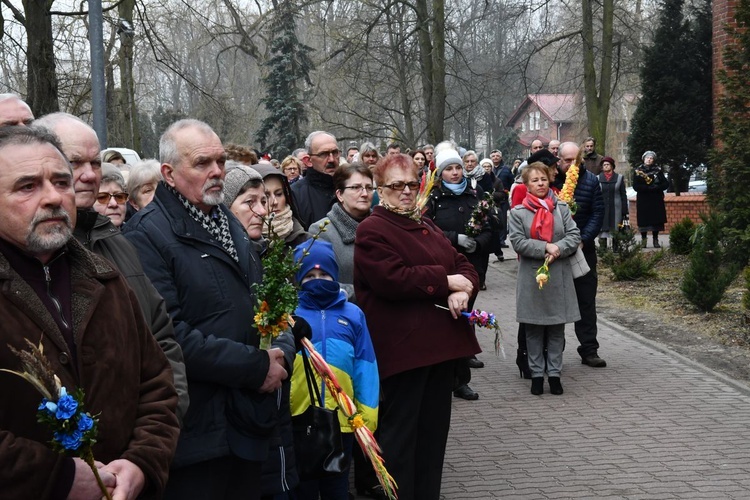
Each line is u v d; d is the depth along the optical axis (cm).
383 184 565
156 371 327
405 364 539
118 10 2300
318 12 3041
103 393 298
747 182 1412
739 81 1432
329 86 3275
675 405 816
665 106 2662
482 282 977
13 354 282
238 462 401
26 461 269
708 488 608
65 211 300
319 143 806
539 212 845
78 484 276
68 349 295
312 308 527
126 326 312
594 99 2578
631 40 2830
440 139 2662
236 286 404
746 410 798
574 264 865
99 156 386
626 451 690
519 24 3088
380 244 550
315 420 462
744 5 1429
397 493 536
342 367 521
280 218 639
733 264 1221
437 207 952
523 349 920
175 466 377
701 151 2656
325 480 532
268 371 391
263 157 1195
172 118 4394
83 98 2192
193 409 385
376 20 2681
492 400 848
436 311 551
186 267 394
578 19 2948
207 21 2650
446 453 695
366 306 557
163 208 405
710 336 1086
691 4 2853
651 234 2428
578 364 984
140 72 3978
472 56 4250
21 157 295
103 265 318
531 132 7250
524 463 667
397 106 3441
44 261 304
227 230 420
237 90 4953
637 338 1102
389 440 542
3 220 294
